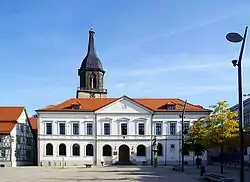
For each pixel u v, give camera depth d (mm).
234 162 66938
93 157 90000
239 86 19297
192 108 91812
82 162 89562
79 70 114625
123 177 42406
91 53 114312
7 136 87125
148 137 90688
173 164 89312
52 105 92812
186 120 90688
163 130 90750
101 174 48906
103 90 112938
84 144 90375
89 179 39188
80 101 94750
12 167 79125
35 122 106812
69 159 89438
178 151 90000
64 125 90562
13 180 38562
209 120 52750
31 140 97500
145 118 91062
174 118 90938
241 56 19359
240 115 19047
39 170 62531
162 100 95875
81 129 90625
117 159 90000
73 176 44656
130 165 87125
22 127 93000
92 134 90625
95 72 113062
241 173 18672
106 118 91000
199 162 67438
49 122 90375
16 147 89125
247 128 57438
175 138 90438
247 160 63500
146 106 91812
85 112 91062
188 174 48469
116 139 90500
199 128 60000
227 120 51156
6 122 89438
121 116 91125
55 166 84625
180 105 92188
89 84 112625
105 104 93000
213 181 34062
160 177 42500
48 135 89875
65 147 90000
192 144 62219
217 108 51906
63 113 90625
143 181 36500
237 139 49969
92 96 111562
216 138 51062
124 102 91438
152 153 90062
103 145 90438
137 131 90938
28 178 41469
